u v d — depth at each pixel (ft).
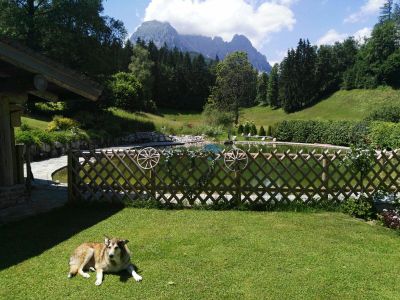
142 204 26.27
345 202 25.57
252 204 25.88
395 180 26.48
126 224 22.00
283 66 262.67
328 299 13.17
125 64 228.22
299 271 15.42
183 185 26.25
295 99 250.57
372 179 26.35
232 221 22.72
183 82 251.60
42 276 14.87
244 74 195.93
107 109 104.32
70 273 14.84
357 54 262.26
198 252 17.42
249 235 19.98
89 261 15.33
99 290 13.66
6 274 15.06
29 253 17.37
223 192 26.21
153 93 240.53
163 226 21.58
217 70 201.98
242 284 14.20
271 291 13.66
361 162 25.81
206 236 19.74
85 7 80.84
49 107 87.97
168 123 128.16
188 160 26.22
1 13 74.64
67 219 23.15
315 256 17.08
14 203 27.04
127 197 26.81
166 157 26.27
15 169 28.84
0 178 26.78
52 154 57.98
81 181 26.96
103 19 88.74
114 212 24.84
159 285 14.03
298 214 24.66
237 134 133.39
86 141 71.61
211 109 152.87
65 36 78.38
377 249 18.15
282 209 25.68
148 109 179.52
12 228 21.26
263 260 16.53
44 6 83.87
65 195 30.35
